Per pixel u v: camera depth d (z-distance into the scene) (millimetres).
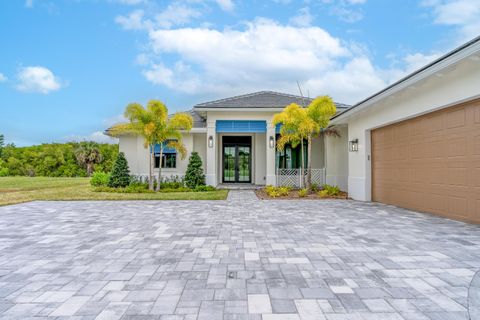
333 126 14297
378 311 2816
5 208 9602
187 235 5848
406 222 6996
